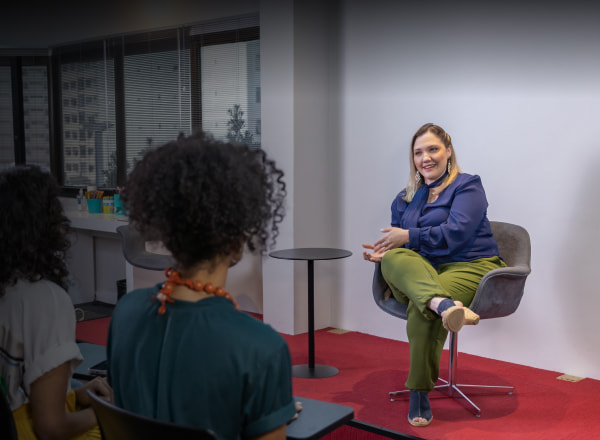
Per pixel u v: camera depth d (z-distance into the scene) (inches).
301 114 167.8
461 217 118.6
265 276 177.2
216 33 195.6
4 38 229.5
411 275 112.2
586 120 132.6
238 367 40.0
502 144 144.6
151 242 45.2
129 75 215.3
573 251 136.5
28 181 58.2
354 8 168.2
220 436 40.8
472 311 112.3
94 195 217.3
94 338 178.4
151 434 39.8
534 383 134.0
